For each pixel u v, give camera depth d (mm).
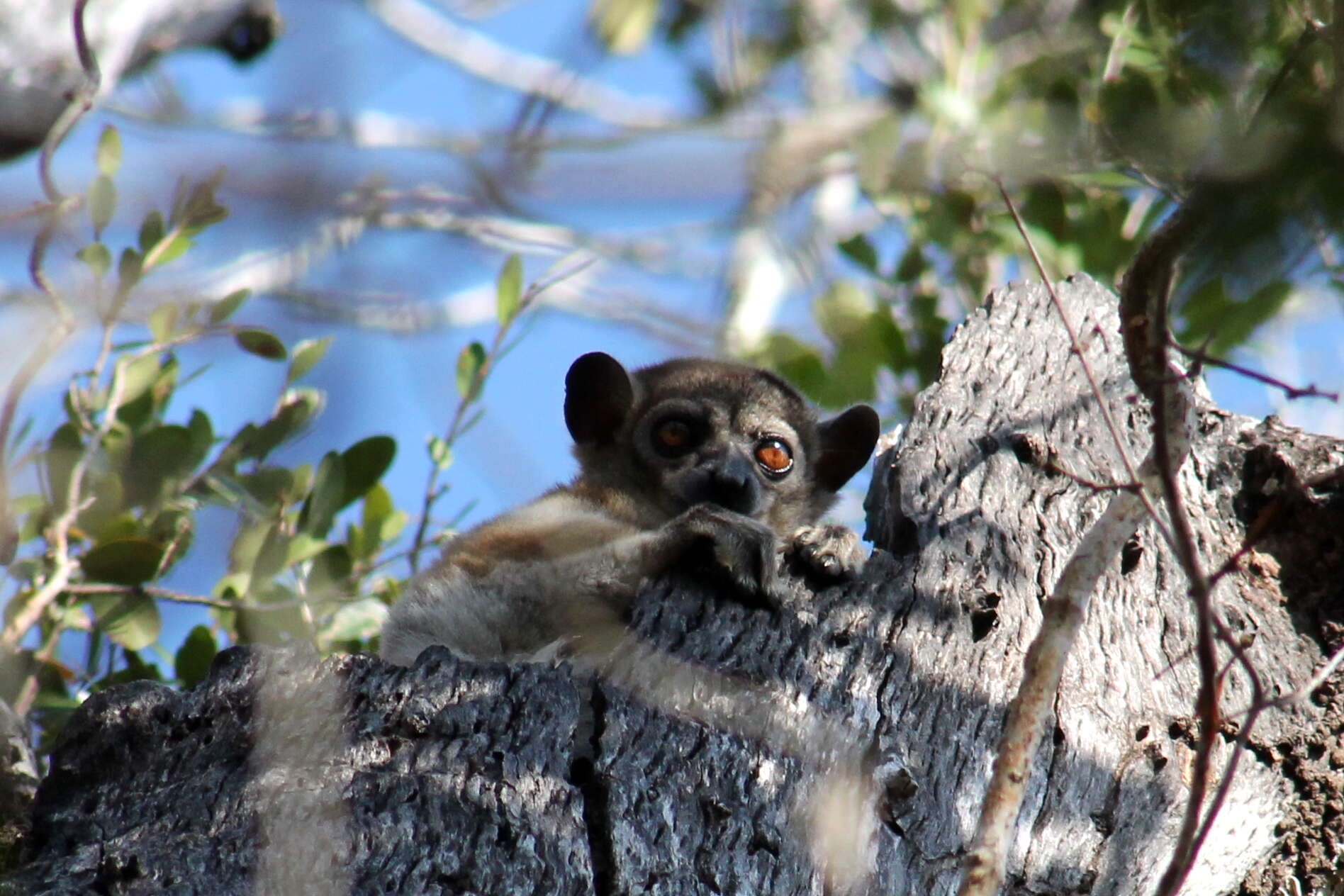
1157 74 6602
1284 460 9672
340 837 6047
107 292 10148
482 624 9305
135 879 5867
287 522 11391
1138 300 6344
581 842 6316
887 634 7941
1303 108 5145
